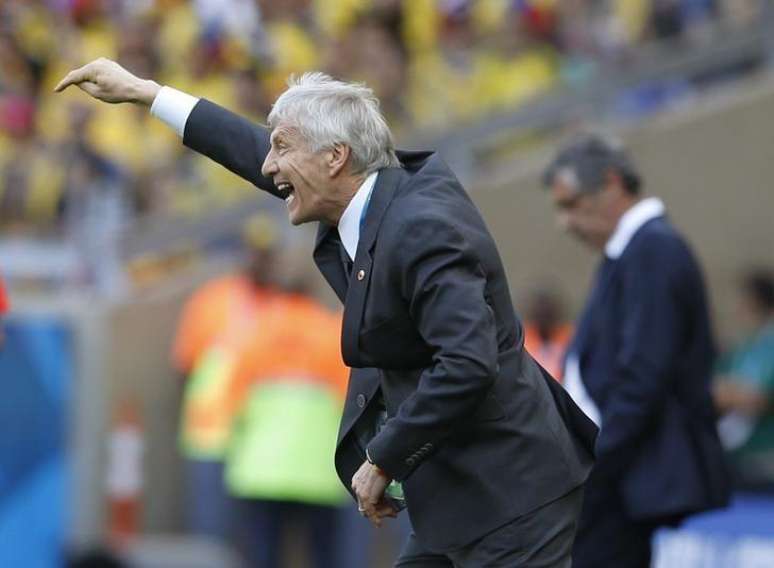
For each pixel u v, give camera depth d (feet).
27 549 103.65
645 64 115.03
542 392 46.98
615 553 62.90
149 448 111.04
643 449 62.44
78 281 116.57
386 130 46.21
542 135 118.42
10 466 103.45
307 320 95.86
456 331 43.80
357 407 47.88
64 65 144.15
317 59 142.72
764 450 93.15
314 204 46.03
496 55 135.44
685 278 62.08
